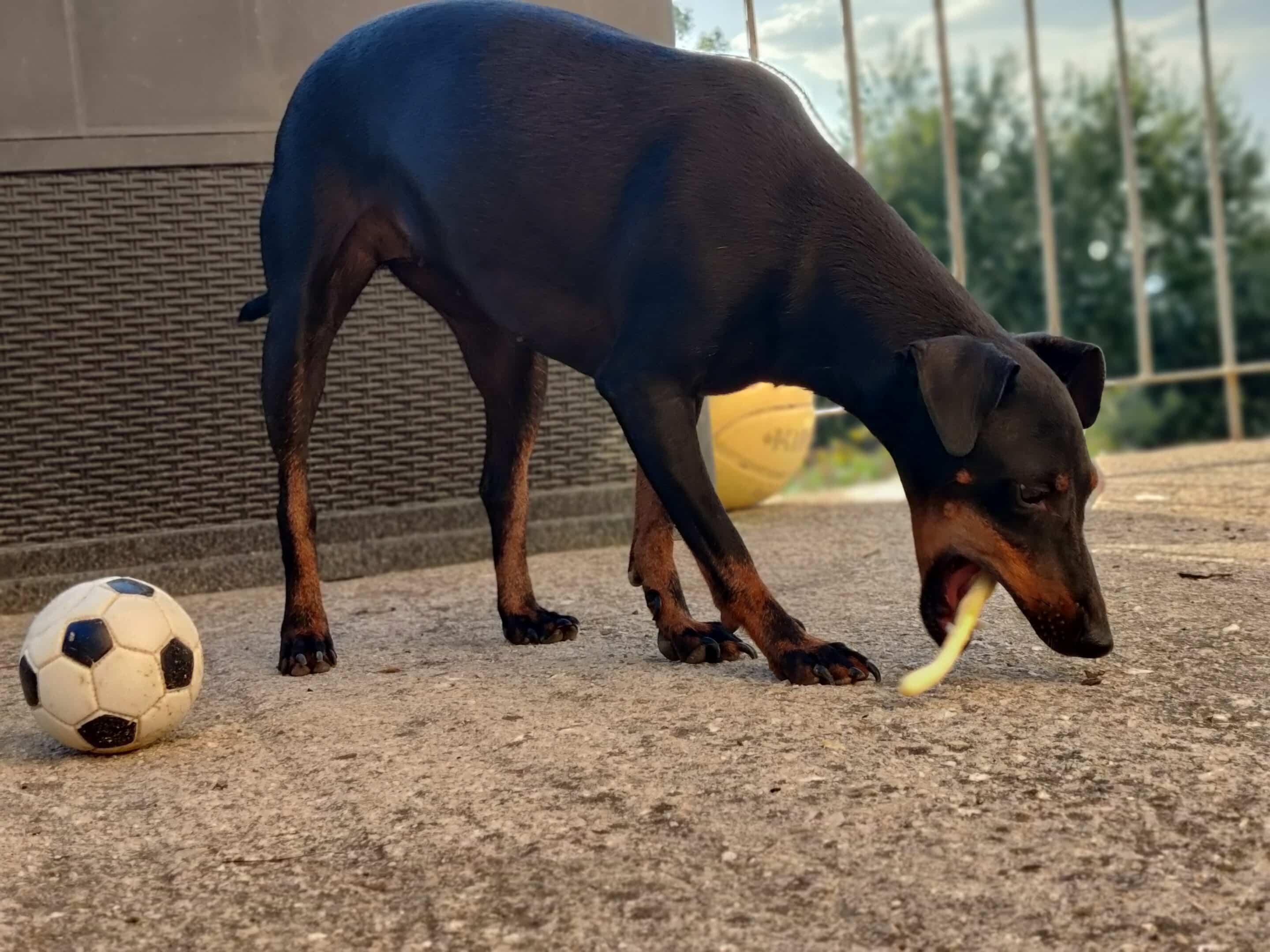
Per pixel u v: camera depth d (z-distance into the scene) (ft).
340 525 3.76
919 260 2.25
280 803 1.81
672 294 2.26
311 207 2.69
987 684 2.13
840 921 1.37
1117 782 1.68
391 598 3.35
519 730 2.04
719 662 2.42
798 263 2.25
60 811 1.83
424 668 2.52
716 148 2.29
